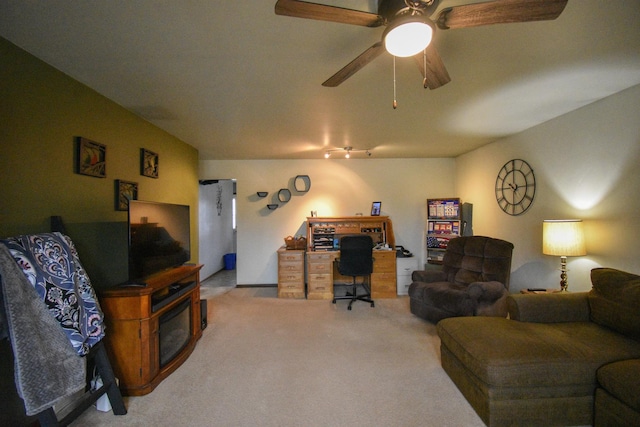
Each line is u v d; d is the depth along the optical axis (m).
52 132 1.96
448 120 3.21
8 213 1.67
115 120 2.61
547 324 2.22
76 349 1.62
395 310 3.92
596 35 1.70
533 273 3.46
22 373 1.38
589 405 1.71
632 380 1.49
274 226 5.36
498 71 2.14
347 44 1.76
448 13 1.19
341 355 2.66
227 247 7.45
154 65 1.99
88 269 2.26
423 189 5.41
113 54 1.84
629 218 2.40
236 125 3.32
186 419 1.85
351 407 1.94
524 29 1.65
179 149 3.90
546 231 2.84
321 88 2.38
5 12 1.42
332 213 5.37
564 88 2.41
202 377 2.32
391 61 1.97
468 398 1.97
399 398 2.03
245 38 1.69
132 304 2.10
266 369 2.43
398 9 1.25
